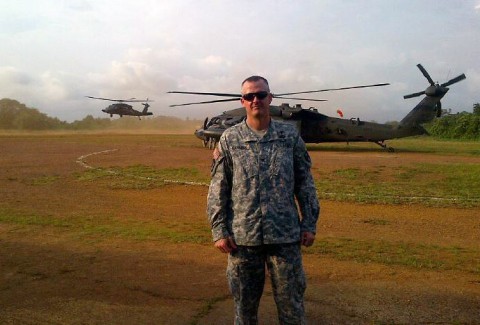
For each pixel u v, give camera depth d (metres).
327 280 5.75
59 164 19.33
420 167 17.05
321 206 11.18
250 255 3.42
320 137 26.34
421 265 6.40
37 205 11.19
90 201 11.87
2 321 4.49
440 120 53.31
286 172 3.43
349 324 4.43
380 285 5.57
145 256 6.82
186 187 13.96
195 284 5.59
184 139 42.12
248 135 3.49
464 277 5.91
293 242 3.40
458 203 11.37
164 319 4.55
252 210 3.39
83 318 4.57
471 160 20.42
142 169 17.59
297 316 3.41
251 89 3.43
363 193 12.72
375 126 25.59
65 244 7.49
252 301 3.51
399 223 9.40
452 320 4.53
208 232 8.42
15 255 6.81
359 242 7.71
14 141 37.06
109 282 5.64
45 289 5.38
